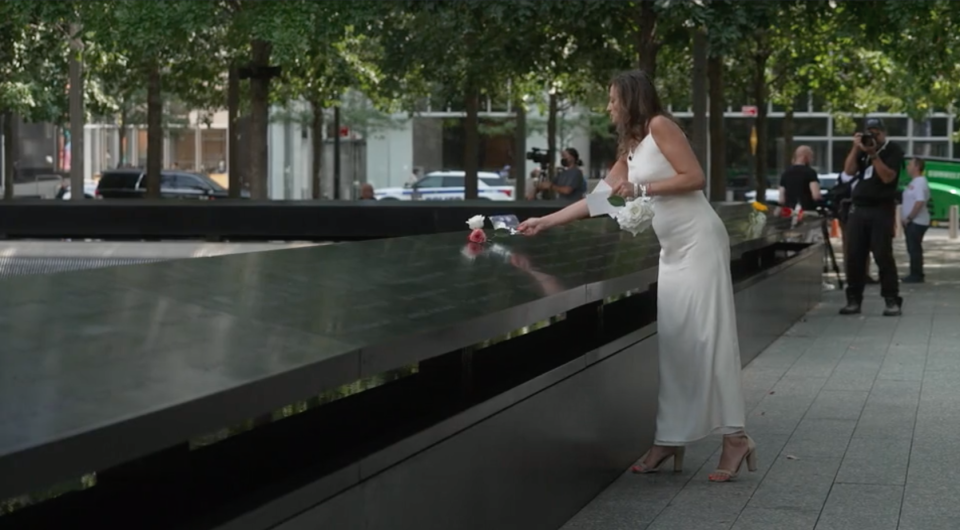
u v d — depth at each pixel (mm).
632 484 6371
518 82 29250
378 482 3721
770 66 28875
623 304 7621
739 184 53312
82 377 2805
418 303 4410
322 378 3193
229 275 4730
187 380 2850
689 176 6109
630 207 6000
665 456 6531
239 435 3885
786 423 7902
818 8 19922
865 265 13969
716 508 5883
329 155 54719
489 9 17875
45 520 3051
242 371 2984
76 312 3570
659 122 6113
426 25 21312
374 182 56062
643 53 18844
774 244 12383
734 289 9672
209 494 3225
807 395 8891
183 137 60375
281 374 2996
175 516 3057
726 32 17125
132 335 3303
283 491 3252
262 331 3531
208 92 30719
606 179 6430
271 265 5234
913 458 6887
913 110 33344
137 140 63281
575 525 5586
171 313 3684
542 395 5223
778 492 6176
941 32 21703
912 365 10227
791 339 11930
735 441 6434
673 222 6258
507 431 4812
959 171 37656
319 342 3441
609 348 6270
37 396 2621
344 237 14930
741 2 17266
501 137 55750
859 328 12758
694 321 6297
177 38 20359
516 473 4934
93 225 15273
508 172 55031
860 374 9797
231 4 20688
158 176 26250
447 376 4637
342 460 3588
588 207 6242
